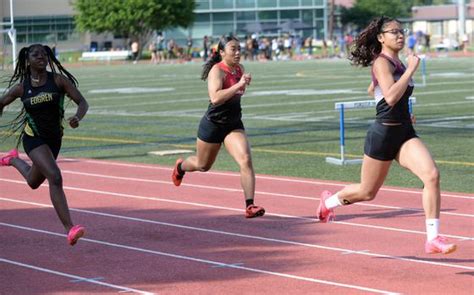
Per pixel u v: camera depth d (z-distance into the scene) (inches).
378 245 542.6
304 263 501.7
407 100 475.2
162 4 4478.3
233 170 883.4
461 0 4542.3
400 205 672.4
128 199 733.9
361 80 2327.8
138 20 4510.3
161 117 1504.7
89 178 855.1
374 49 484.4
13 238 594.6
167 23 4527.6
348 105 892.0
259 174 853.2
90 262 519.8
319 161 935.0
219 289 451.2
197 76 2812.5
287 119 1392.7
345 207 669.3
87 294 449.4
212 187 777.6
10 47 3513.8
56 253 546.6
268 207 680.4
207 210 674.8
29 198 752.3
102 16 4512.8
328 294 436.5
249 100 1793.8
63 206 522.9
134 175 866.1
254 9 5088.6
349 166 893.8
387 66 473.1
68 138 1233.4
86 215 671.1
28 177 550.9
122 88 2321.6
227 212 663.8
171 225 623.2
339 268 488.4
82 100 526.6
